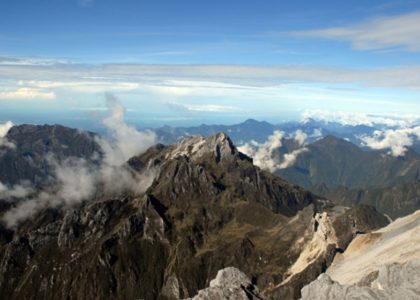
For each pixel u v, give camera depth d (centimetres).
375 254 19562
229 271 10538
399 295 8006
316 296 9350
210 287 9119
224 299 8856
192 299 8731
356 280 16362
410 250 16562
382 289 8700
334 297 8912
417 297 7738
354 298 8419
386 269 9094
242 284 10069
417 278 8456
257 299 8994
